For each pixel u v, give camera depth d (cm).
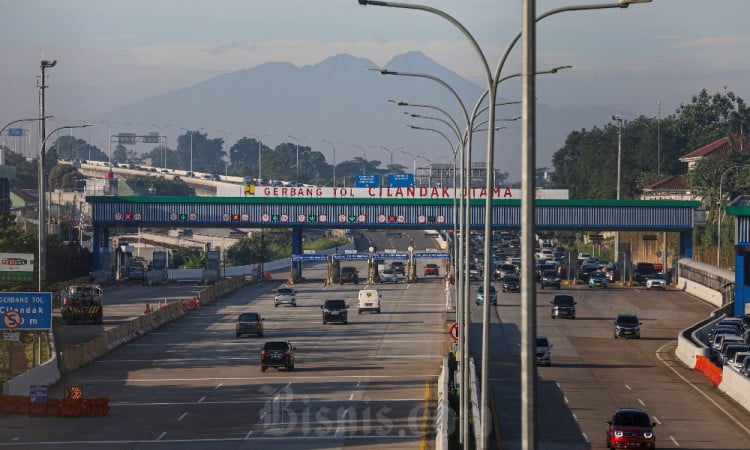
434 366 17300
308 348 19725
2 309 15612
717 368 16738
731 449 11619
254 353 19025
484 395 8338
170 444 11450
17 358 17225
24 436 11894
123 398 14538
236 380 16000
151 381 15975
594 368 17950
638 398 15012
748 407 14075
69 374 16700
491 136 8875
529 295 4759
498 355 19412
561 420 13312
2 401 13500
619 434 11381
